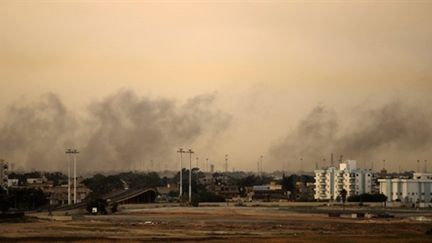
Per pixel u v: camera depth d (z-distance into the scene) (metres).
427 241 183.00
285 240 183.25
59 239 184.38
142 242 177.00
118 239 184.62
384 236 199.50
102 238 187.75
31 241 178.38
